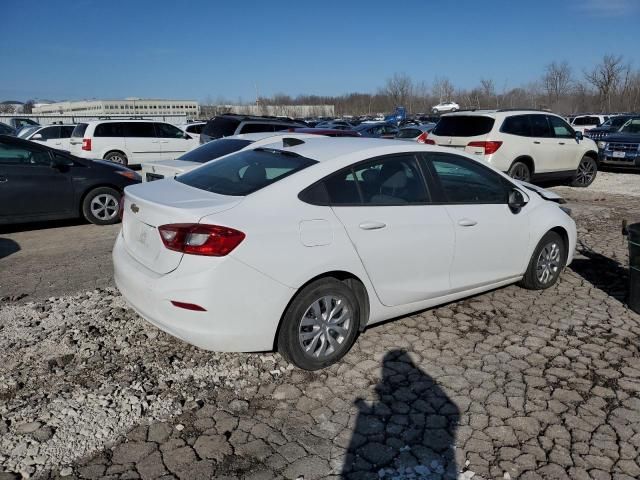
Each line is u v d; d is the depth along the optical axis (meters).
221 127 12.70
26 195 7.53
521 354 3.91
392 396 3.36
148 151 16.77
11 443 2.88
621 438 2.94
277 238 3.31
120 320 4.41
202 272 3.16
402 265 3.90
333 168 3.69
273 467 2.72
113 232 7.81
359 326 3.87
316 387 3.46
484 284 4.60
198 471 2.69
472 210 4.36
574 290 5.23
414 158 4.14
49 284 5.39
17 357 3.80
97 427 3.03
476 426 3.06
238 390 3.42
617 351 3.96
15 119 37.41
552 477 2.65
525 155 10.82
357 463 2.75
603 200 10.59
